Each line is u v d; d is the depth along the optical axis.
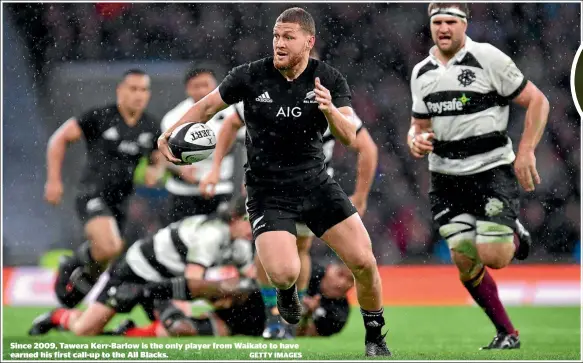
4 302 41.81
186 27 62.53
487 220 24.88
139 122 34.88
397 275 46.91
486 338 29.50
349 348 24.62
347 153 51.28
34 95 62.25
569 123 57.53
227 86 20.02
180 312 27.53
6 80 61.94
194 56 62.19
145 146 34.88
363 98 59.59
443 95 24.97
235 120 27.48
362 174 27.88
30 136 61.44
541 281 44.75
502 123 25.08
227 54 61.94
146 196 44.38
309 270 25.75
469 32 60.78
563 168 55.75
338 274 27.53
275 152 19.92
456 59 24.88
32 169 60.56
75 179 58.31
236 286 27.22
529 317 37.19
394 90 59.91
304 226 24.16
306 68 19.84
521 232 25.80
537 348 25.31
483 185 24.98
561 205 54.62
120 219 34.50
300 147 19.91
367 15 60.94
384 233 54.00
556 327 33.31
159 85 59.84
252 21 62.03
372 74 60.12
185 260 27.84
